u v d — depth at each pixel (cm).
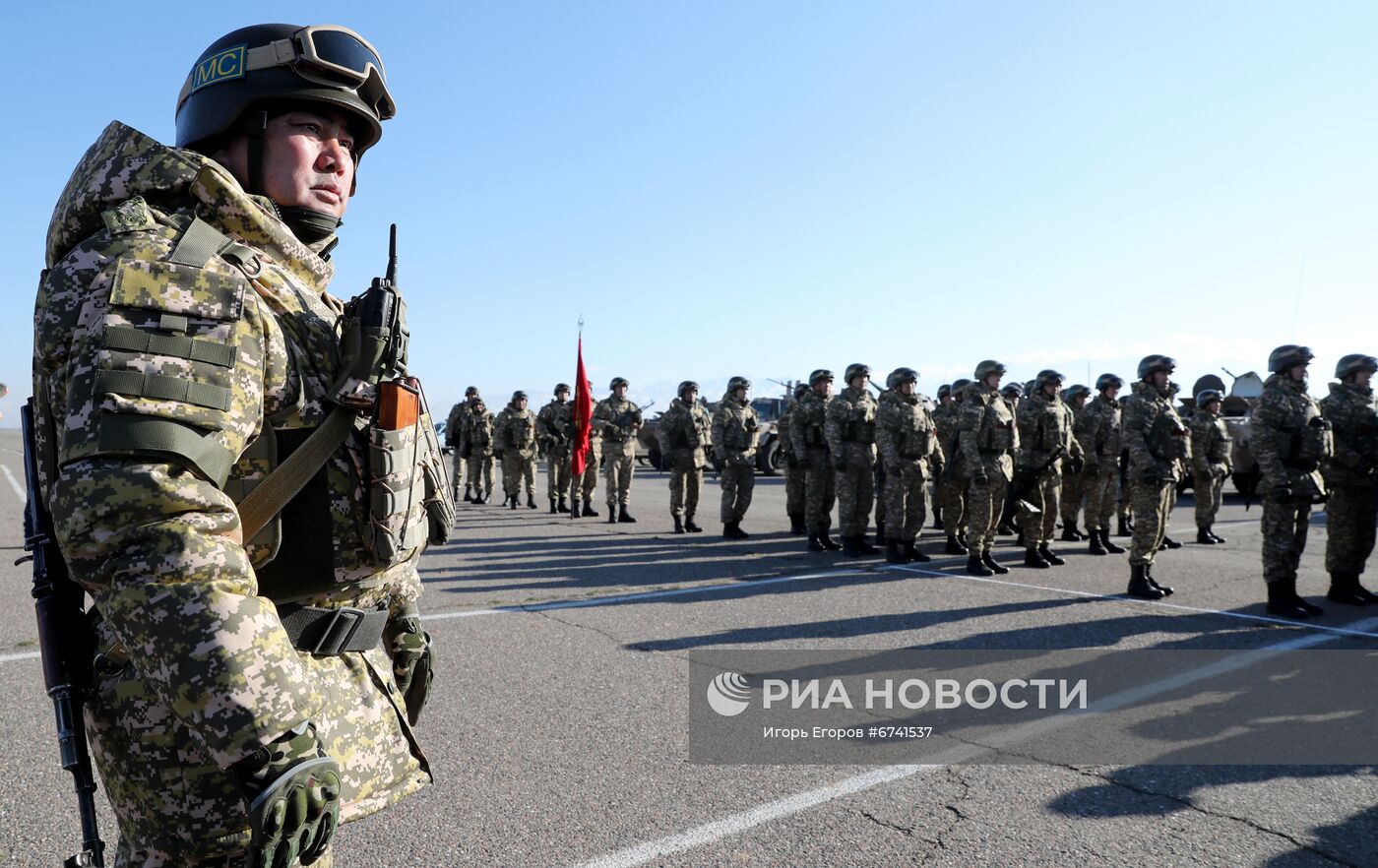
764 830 274
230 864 113
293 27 132
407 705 151
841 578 738
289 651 103
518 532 1066
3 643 482
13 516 1165
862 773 320
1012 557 907
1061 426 837
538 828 273
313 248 142
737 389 1029
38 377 115
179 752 111
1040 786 310
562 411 1330
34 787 295
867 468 902
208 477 100
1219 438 995
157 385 98
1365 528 638
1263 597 664
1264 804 297
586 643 500
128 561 95
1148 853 262
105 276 103
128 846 116
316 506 117
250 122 131
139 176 114
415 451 131
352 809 121
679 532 1077
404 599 147
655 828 274
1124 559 891
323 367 120
